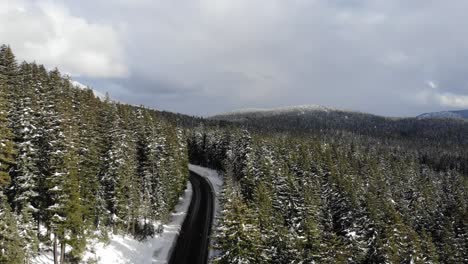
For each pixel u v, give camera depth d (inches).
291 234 1499.8
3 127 1363.2
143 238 2258.9
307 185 2455.7
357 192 2581.2
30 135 1600.6
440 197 3619.6
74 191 1480.1
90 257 1723.7
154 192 2645.2
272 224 1644.9
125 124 2815.0
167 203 2736.2
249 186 2529.5
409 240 1689.2
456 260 2126.0
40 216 1625.2
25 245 1350.9
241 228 1259.8
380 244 1658.5
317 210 2015.3
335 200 2491.4
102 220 2026.3
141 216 2415.1
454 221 2524.6
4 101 1483.8
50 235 1678.2
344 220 2269.9
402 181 4013.3
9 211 1245.7
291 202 2119.8
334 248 1425.9
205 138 5610.2
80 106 2635.3
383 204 2234.3
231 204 1333.7
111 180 2085.4
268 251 1464.1
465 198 3705.7
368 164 4274.1
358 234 1892.2
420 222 2613.2
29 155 1566.2
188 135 5826.8
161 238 2399.1
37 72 2851.9
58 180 1457.9
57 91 2632.9
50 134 1642.5
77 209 1491.1
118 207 2111.2
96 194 1999.3
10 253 1210.6
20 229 1360.7
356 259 1692.9
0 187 1341.0
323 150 4813.0
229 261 1246.3
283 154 3804.1
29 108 1672.0
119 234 2140.7
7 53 2427.4
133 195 2234.3
